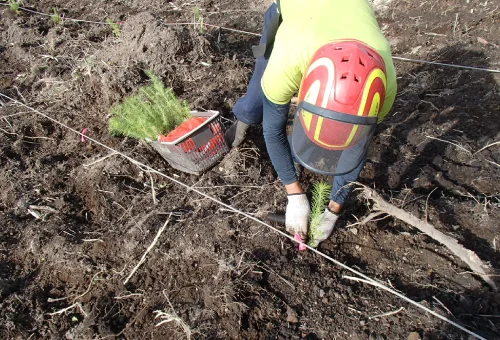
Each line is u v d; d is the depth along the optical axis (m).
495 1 4.79
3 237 3.18
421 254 2.93
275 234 3.02
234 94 4.21
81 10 5.80
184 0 5.90
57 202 3.39
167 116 3.52
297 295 2.74
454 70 4.21
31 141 3.96
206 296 2.76
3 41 5.22
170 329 2.66
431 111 3.90
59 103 4.27
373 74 1.91
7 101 4.38
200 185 3.44
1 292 2.85
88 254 3.05
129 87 4.18
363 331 2.55
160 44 4.41
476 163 3.45
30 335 2.72
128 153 3.70
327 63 1.94
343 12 2.22
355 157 2.18
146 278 2.92
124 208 3.32
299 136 2.16
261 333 2.60
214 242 3.00
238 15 5.56
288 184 2.81
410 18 5.02
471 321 2.56
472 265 2.74
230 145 3.60
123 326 2.72
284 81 2.21
